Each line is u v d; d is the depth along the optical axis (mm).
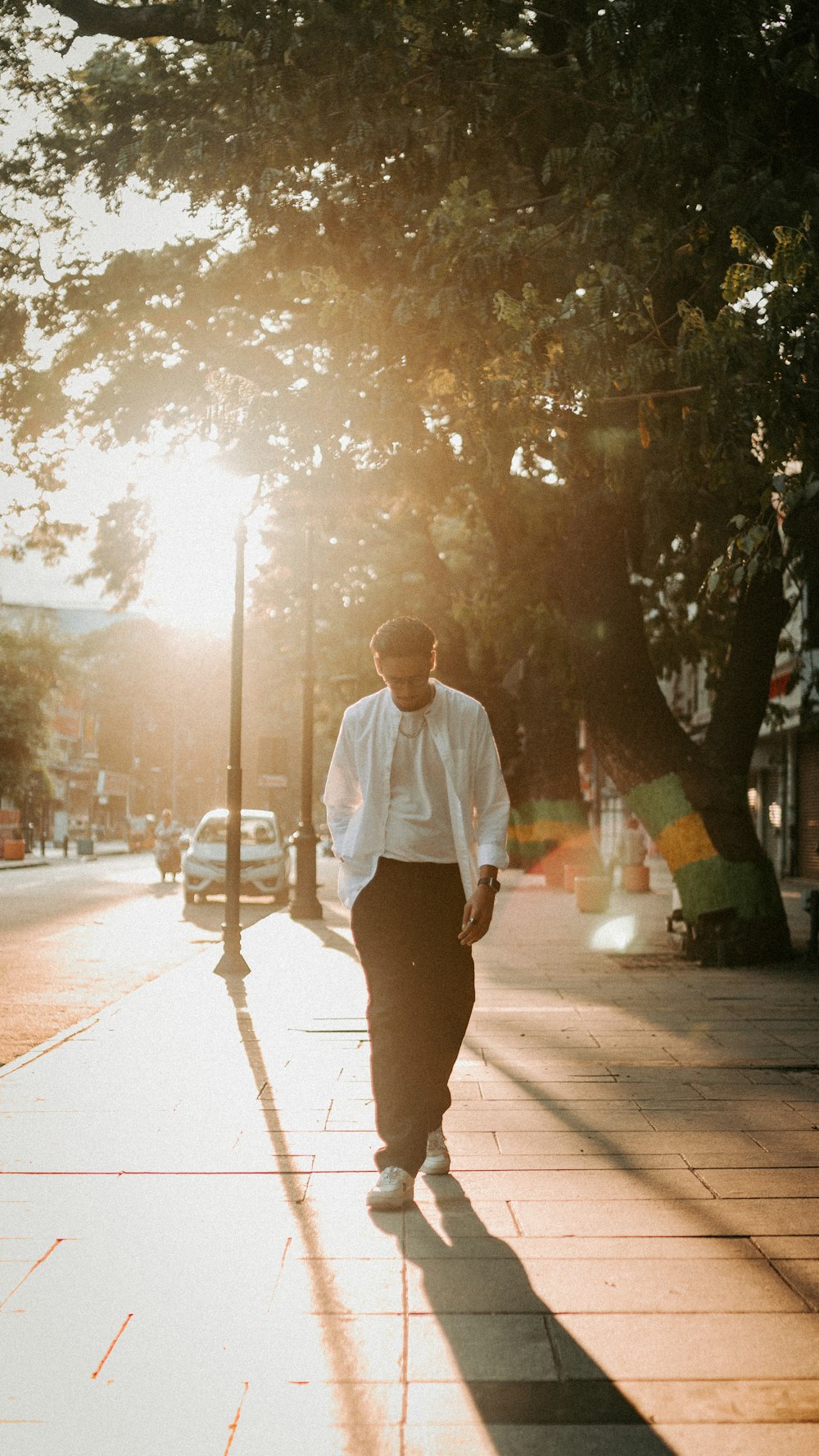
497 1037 8016
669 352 8953
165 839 31969
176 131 9609
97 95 10727
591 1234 4094
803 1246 3969
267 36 8758
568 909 21453
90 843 51688
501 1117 5770
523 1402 2934
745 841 12945
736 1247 3963
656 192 8711
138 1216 4281
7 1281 3668
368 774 4477
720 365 7645
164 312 13242
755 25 8438
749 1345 3232
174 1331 3322
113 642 88500
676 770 13094
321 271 9562
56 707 53469
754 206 8672
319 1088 6320
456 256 8836
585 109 8867
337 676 30000
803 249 7145
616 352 8609
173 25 9945
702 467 9484
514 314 8453
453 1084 6523
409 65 8695
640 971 12062
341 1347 3223
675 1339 3266
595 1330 3322
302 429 10320
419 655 4336
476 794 4590
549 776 29859
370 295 9438
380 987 4473
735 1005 9586
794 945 14430
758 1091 6355
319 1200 4469
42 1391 2980
